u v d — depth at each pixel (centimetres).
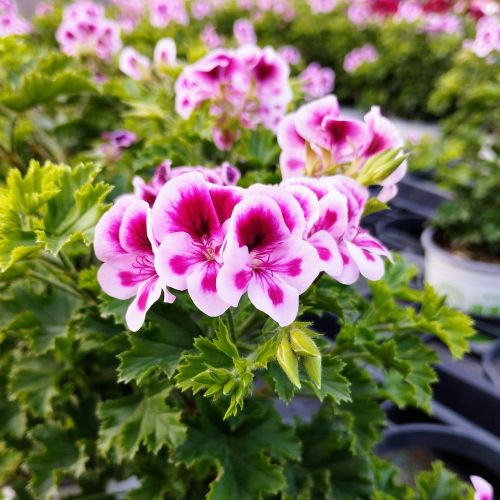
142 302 18
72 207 25
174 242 17
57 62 38
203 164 34
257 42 142
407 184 76
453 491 29
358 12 149
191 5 126
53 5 88
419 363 28
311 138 24
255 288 17
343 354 27
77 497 30
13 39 41
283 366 18
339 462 28
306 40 150
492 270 55
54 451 29
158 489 27
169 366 22
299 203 19
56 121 41
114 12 97
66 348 28
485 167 61
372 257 20
